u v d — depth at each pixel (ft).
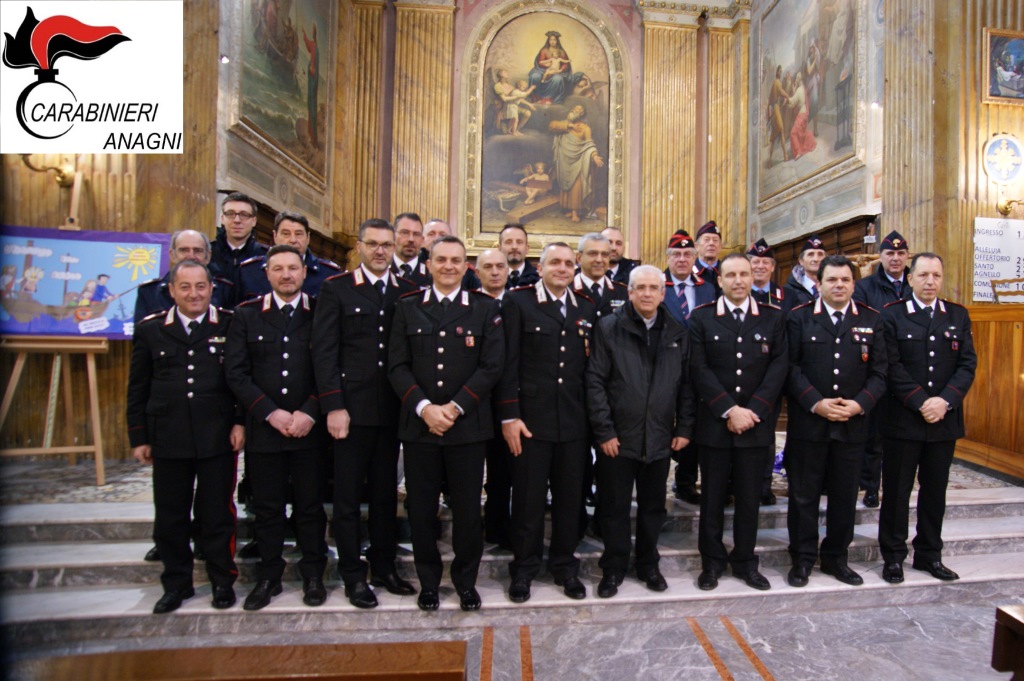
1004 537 11.07
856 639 8.54
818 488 9.57
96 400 12.03
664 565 10.18
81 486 11.77
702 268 13.01
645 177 31.42
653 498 9.29
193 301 8.50
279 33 22.89
